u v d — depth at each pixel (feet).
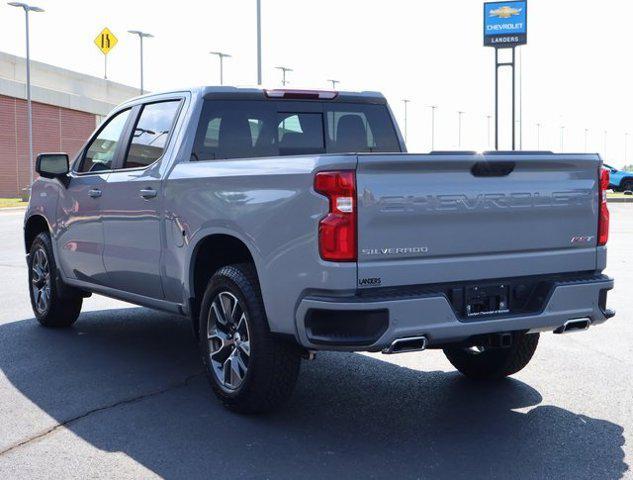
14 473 13.60
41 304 25.80
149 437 15.39
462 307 15.16
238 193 16.16
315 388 18.92
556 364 21.07
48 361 21.38
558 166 16.14
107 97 198.80
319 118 21.04
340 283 14.14
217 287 16.87
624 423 16.14
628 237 61.05
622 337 24.36
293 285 14.87
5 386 18.98
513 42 202.59
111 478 13.38
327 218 14.19
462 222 15.10
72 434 15.58
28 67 145.89
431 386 19.06
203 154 19.12
